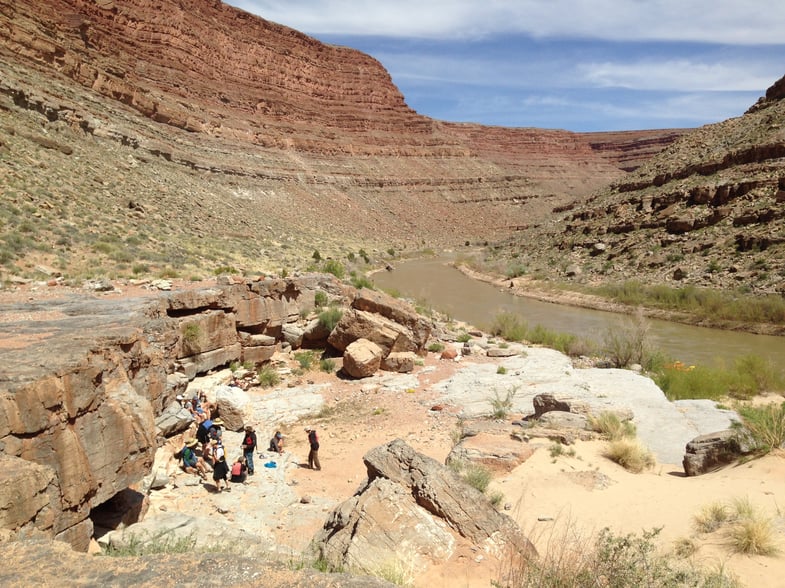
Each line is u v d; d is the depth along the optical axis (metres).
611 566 5.54
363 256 79.50
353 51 171.25
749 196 55.62
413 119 174.38
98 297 19.25
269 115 131.25
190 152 88.25
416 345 24.81
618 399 16.06
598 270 58.38
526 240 88.94
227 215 68.25
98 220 37.00
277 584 4.03
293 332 24.56
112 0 100.06
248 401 16.77
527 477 9.90
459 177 162.88
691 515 7.64
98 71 73.94
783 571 5.83
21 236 27.47
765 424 9.82
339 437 15.93
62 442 7.35
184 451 12.99
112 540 7.82
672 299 43.94
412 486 7.68
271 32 148.25
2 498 5.41
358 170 136.75
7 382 7.00
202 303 20.09
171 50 110.25
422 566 6.36
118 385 8.92
